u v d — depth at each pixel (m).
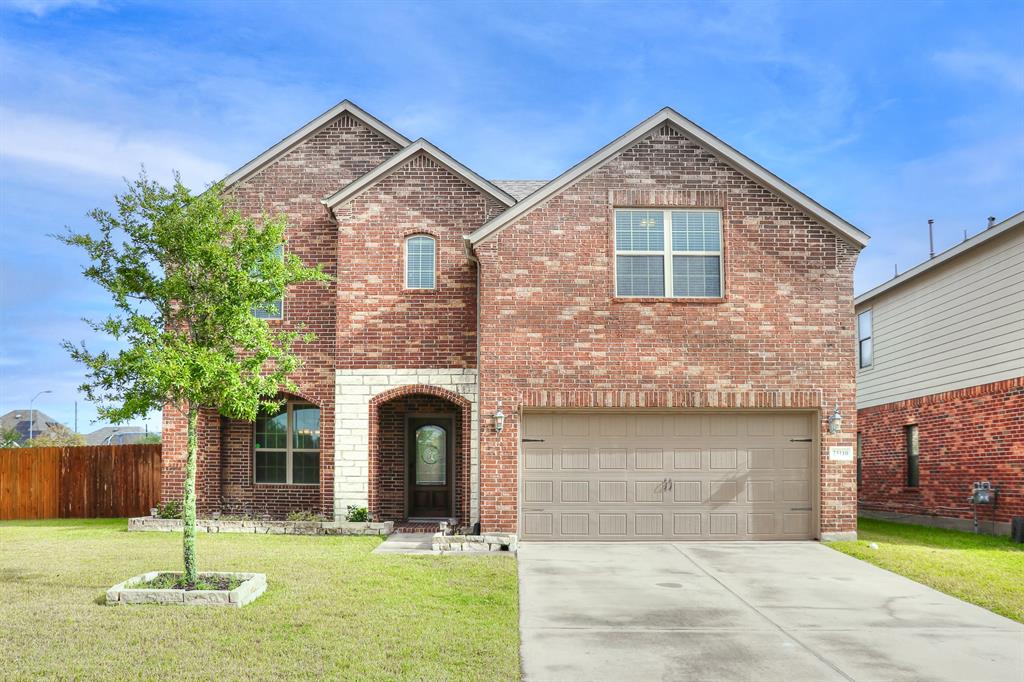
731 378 15.41
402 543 15.39
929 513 19.91
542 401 15.28
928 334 20.22
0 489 21.61
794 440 15.64
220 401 10.99
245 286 10.84
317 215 18.61
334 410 17.69
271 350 11.09
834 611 10.46
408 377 17.19
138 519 17.41
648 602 10.83
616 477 15.55
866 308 23.94
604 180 15.74
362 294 17.39
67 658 7.97
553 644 8.94
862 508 24.11
